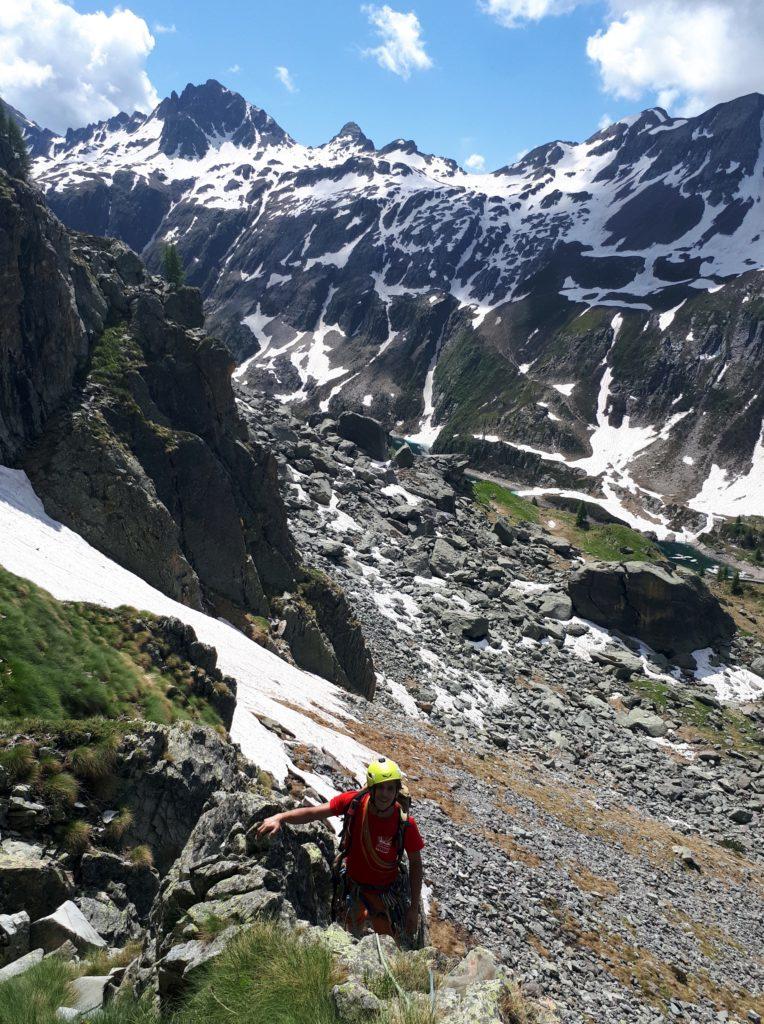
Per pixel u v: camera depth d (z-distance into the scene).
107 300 52.16
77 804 17.64
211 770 20.38
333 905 7.93
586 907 32.31
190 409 51.75
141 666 25.34
